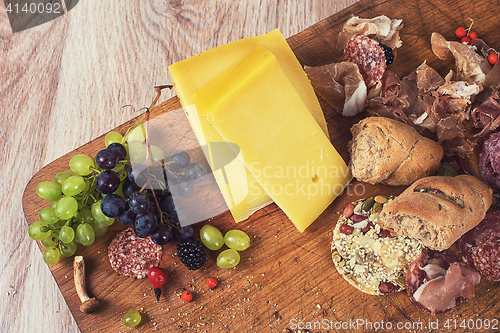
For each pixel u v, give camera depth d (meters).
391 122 0.53
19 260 0.60
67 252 0.53
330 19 0.59
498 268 0.50
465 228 0.50
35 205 0.56
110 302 0.53
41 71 0.66
